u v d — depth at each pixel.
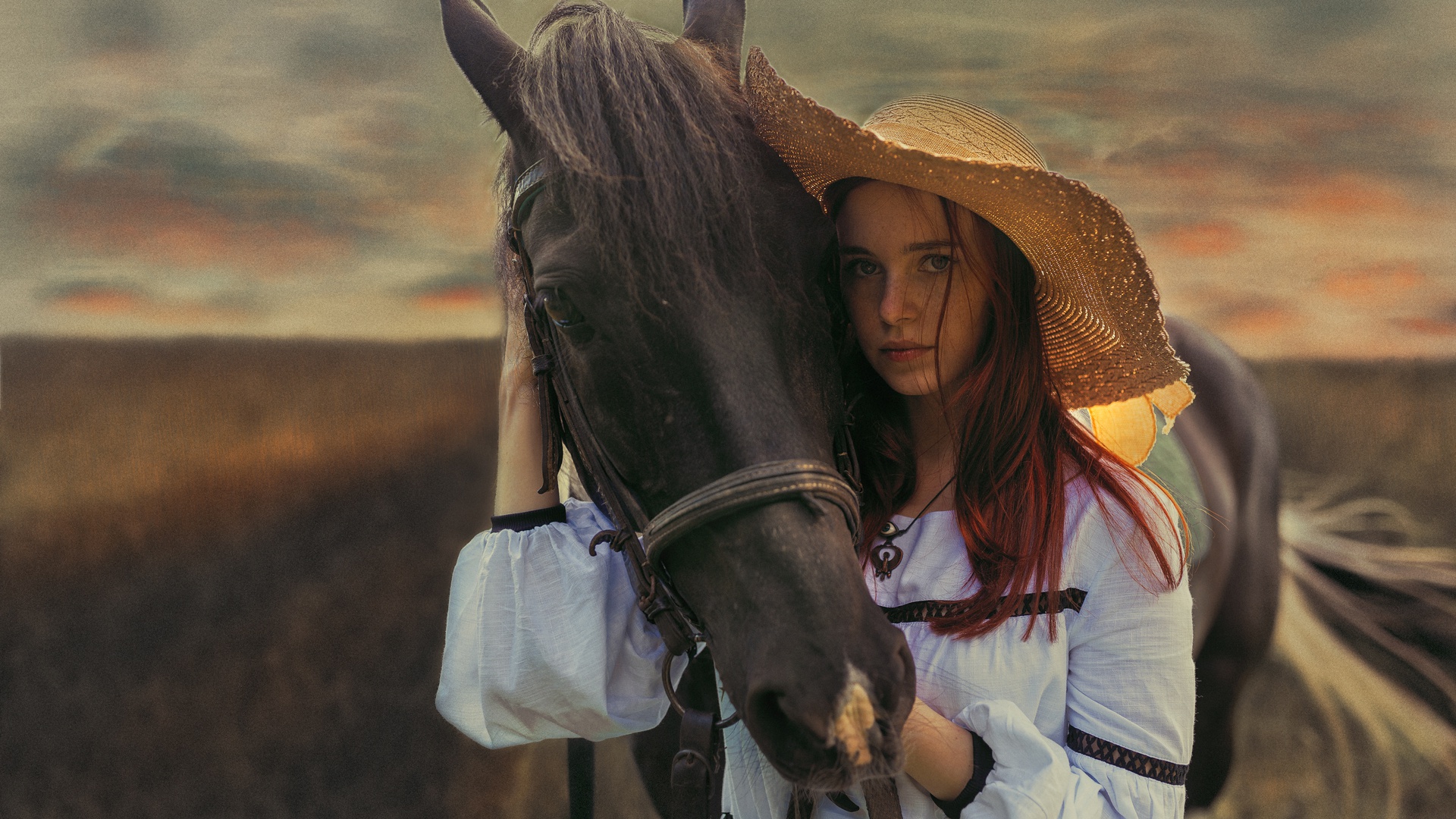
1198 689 2.09
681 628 0.93
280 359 12.11
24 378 10.86
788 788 1.02
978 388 0.94
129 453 8.70
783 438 0.79
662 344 0.81
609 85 0.85
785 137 0.95
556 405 1.01
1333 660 2.94
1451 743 2.88
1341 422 7.98
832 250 0.90
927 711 0.88
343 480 8.01
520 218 0.93
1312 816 3.09
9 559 6.24
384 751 3.74
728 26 1.08
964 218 0.90
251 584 5.71
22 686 4.41
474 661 1.03
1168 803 0.90
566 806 3.24
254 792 3.44
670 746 1.42
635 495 0.89
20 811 3.38
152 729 3.95
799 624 0.73
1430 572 2.90
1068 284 0.95
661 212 0.79
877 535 1.01
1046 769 0.83
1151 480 1.02
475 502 7.47
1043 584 0.92
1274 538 2.13
